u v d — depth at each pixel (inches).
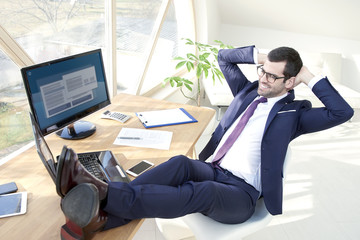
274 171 67.9
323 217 98.2
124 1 111.5
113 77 114.8
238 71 84.3
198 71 115.3
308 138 148.3
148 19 130.0
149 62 139.5
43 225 48.6
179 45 179.6
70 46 94.3
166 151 70.0
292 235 90.4
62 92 69.2
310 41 202.8
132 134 75.4
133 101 95.0
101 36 106.1
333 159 131.7
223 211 61.9
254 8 187.5
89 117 83.0
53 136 72.6
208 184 60.1
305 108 71.9
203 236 63.4
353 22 175.3
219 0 187.3
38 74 63.6
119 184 51.6
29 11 76.8
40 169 61.1
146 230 89.0
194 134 78.1
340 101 66.0
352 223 96.9
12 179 57.7
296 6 175.3
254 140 71.0
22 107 83.4
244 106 77.2
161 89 156.8
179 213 56.1
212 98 154.2
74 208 44.8
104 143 71.1
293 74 68.1
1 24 70.3
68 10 88.7
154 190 53.9
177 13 165.3
